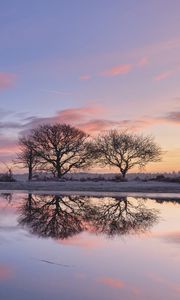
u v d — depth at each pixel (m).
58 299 6.57
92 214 20.86
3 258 9.53
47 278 7.79
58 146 65.94
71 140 66.56
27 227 15.18
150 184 49.31
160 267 8.76
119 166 66.94
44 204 26.41
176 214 20.52
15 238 12.50
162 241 12.12
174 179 53.91
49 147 66.12
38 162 65.81
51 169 67.00
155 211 22.17
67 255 9.95
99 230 14.73
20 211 21.72
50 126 66.56
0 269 8.48
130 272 8.32
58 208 23.89
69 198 31.88
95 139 68.19
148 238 12.72
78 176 66.38
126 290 7.09
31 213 20.72
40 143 66.12
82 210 22.91
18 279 7.69
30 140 66.31
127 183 50.81
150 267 8.76
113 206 25.23
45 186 47.91
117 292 6.97
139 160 67.31
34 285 7.30
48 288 7.13
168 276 8.02
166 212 21.56
